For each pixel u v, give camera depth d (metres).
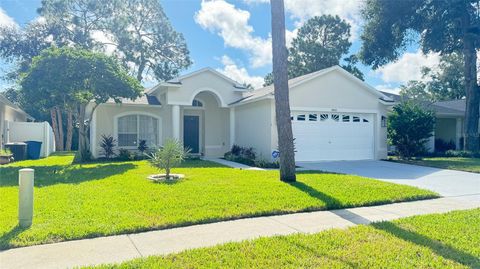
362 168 14.00
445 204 7.41
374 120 18.05
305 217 6.24
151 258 4.12
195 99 20.52
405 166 14.78
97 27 30.17
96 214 6.05
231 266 3.89
